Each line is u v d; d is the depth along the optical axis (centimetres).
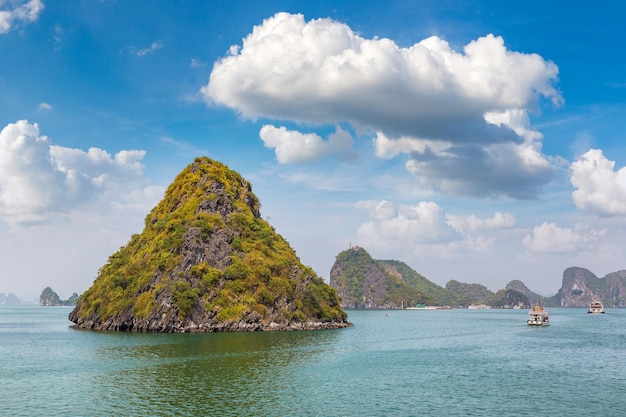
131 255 19338
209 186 19862
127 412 5916
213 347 11444
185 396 6650
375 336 15350
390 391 7031
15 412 5884
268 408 6100
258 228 19612
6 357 9869
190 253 16625
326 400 6500
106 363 9106
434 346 12625
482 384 7588
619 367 9288
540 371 8769
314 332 16350
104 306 17100
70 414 5816
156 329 15325
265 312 16712
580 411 6097
